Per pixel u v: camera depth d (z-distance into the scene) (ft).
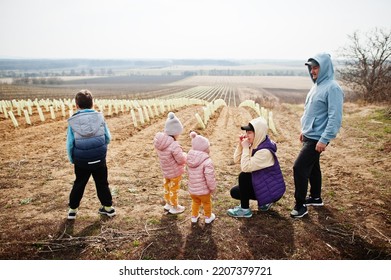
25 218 15.31
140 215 15.61
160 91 270.46
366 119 43.11
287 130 41.75
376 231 14.02
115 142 32.78
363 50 72.02
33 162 24.91
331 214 15.56
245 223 14.67
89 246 13.00
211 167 13.67
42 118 47.70
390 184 19.30
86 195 17.97
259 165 14.15
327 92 13.75
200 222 14.79
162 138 14.73
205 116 46.21
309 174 14.93
